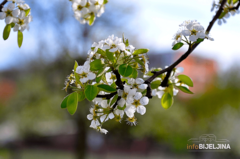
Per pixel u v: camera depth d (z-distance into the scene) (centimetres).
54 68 862
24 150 1431
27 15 197
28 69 933
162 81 171
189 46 156
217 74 1330
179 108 1007
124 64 135
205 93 1248
